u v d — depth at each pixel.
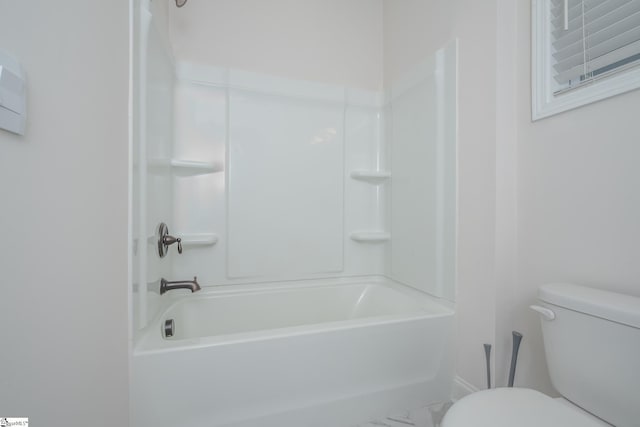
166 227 1.34
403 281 1.76
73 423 0.70
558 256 1.02
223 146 1.67
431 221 1.50
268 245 1.77
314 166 1.87
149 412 0.94
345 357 1.15
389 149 1.94
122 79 0.93
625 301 0.74
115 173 0.88
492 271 1.16
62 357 0.67
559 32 1.06
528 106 1.14
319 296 1.80
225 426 1.00
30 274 0.58
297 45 1.85
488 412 0.71
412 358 1.26
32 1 0.58
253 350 1.03
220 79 1.64
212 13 1.67
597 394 0.74
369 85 2.03
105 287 0.83
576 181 0.97
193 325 1.51
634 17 0.84
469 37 1.29
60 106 0.66
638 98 0.81
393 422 1.19
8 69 0.50
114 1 0.88
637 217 0.81
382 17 2.04
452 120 1.38
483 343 1.19
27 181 0.57
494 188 1.16
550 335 0.87
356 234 1.94
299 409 1.09
